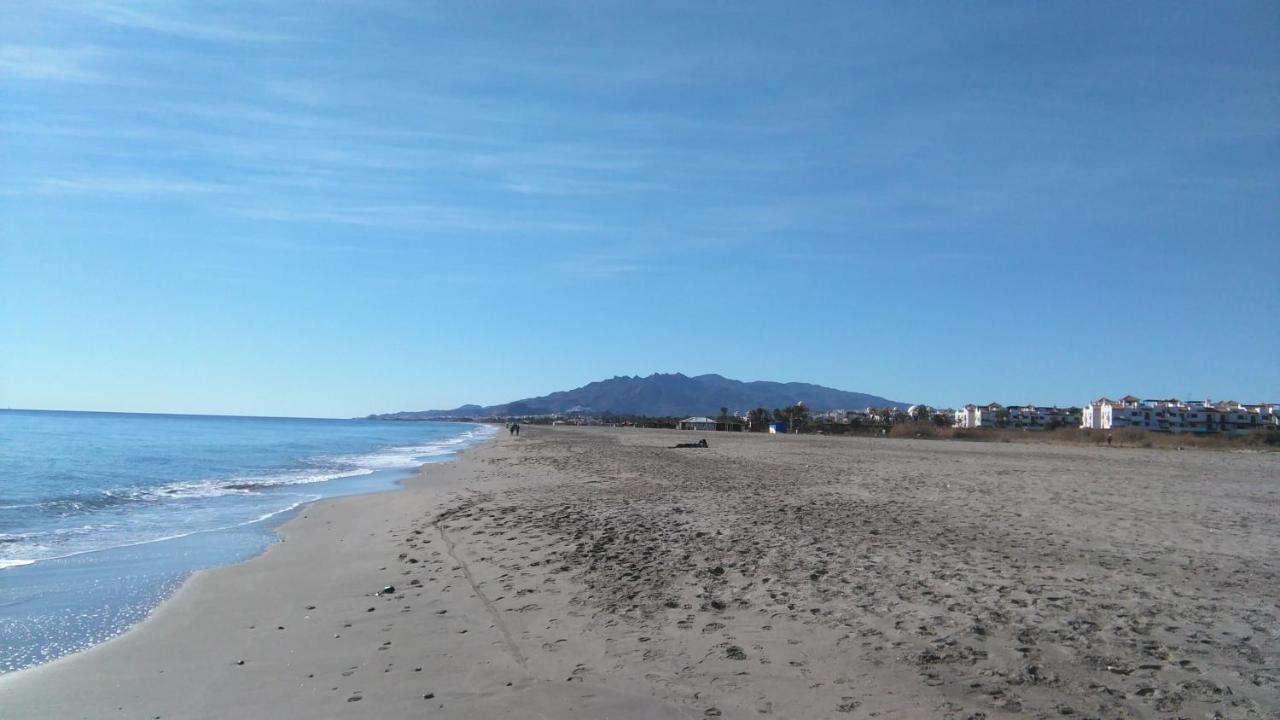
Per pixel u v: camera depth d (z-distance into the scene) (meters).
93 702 6.26
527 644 7.37
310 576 11.13
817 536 12.60
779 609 8.09
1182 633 7.09
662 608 8.32
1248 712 5.33
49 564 12.30
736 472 28.75
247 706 6.08
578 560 10.98
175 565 12.22
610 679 6.36
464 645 7.45
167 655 7.51
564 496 20.28
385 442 79.56
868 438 87.31
